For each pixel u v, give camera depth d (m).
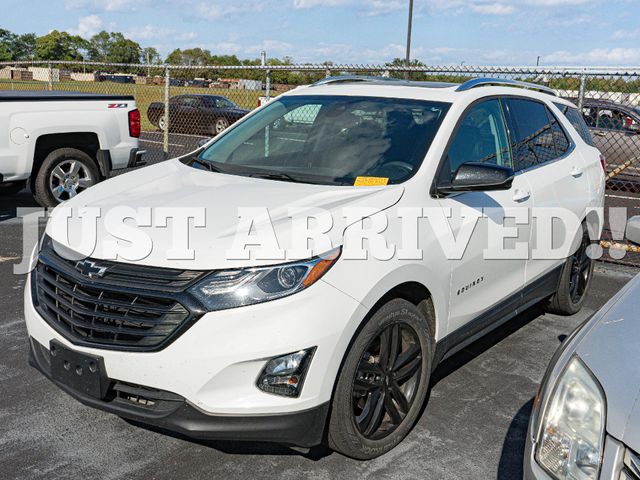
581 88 7.56
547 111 4.92
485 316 3.98
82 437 3.36
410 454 3.29
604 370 2.05
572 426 2.02
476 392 3.99
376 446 3.16
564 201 4.69
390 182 3.47
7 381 3.92
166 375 2.71
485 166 3.42
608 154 12.59
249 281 2.71
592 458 1.92
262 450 3.29
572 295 5.32
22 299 5.28
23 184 8.42
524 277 4.37
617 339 2.18
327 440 3.04
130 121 8.80
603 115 12.65
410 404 3.35
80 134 8.45
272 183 3.55
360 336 2.95
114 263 2.89
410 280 3.16
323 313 2.76
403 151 3.67
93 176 8.62
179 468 3.12
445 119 3.82
